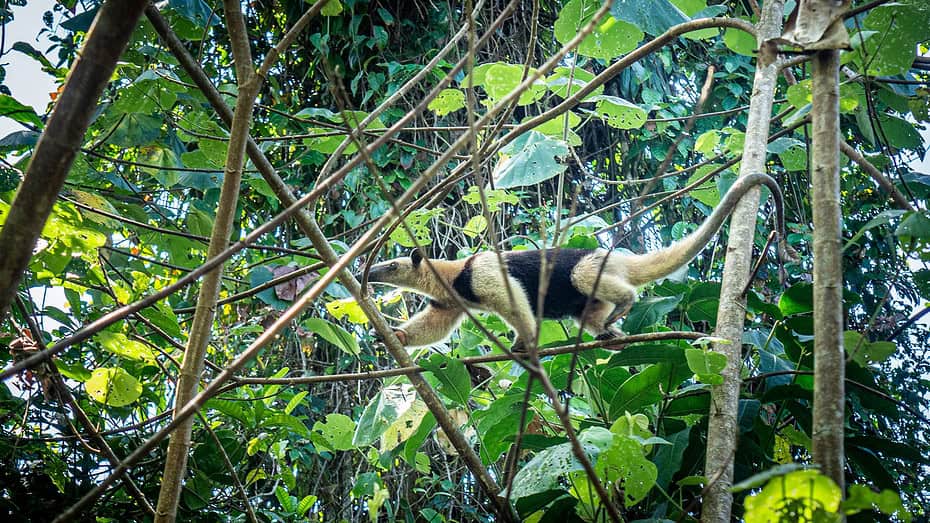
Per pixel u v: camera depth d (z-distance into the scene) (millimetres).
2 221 4203
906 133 5195
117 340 4621
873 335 7426
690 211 8328
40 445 5137
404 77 8289
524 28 8594
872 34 3908
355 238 7883
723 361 3658
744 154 4520
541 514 3930
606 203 8336
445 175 8055
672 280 5496
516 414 4531
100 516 5105
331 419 5453
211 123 5441
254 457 7035
